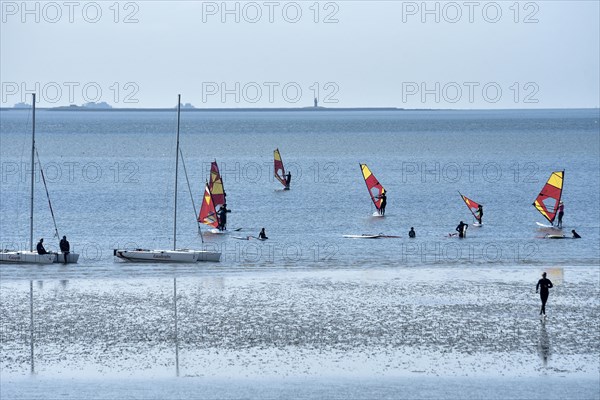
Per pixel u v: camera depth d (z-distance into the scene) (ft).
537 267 568.00
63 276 541.34
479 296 478.18
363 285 509.35
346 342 392.88
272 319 430.61
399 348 384.88
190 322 425.69
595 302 463.42
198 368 360.28
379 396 330.34
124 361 368.48
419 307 453.17
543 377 348.79
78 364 364.99
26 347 386.32
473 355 374.84
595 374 351.67
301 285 509.76
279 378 349.00
